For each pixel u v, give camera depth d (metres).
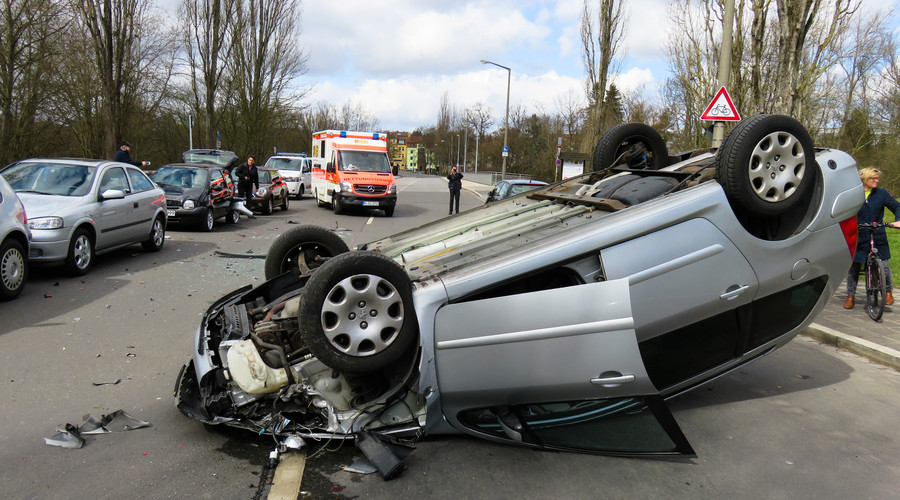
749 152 3.95
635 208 3.97
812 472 3.73
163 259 10.80
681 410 4.70
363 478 3.41
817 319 7.47
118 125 22.42
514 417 3.83
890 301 7.50
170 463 3.53
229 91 36.69
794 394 5.10
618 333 3.56
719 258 3.96
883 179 26.31
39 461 3.52
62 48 21.09
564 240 3.76
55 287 8.11
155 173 15.60
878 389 5.28
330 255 5.54
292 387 3.72
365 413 3.69
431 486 3.36
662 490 3.44
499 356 3.57
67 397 4.50
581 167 29.64
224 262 10.70
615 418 3.79
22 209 7.45
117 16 20.88
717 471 3.70
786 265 4.21
